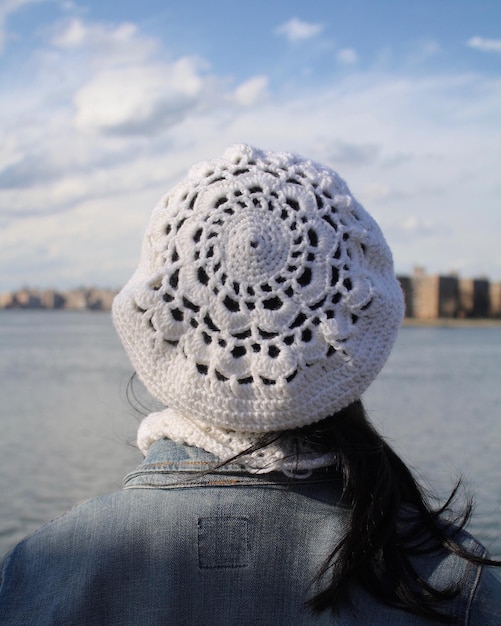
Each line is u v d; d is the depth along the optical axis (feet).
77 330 308.40
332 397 3.74
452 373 105.60
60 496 31.60
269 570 3.81
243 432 3.88
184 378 3.70
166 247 3.89
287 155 4.19
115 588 3.74
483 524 23.13
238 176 4.00
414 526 3.91
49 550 3.80
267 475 3.92
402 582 3.68
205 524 3.83
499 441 44.62
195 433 3.92
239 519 3.84
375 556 3.75
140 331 3.82
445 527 3.93
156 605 3.72
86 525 3.84
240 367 3.67
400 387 82.12
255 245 3.77
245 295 3.72
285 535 3.86
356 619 3.67
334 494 3.93
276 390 3.62
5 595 3.71
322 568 3.73
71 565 3.76
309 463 3.85
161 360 3.79
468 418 56.13
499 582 3.88
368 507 3.71
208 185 4.01
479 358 149.28
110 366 114.42
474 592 3.70
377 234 4.08
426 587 3.67
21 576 3.76
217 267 3.80
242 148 4.14
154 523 3.82
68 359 132.16
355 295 3.79
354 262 3.91
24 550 3.83
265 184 3.93
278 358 3.61
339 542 3.72
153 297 3.77
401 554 3.75
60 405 64.54
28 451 41.42
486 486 30.30
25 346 182.50
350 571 3.66
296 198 3.91
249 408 3.68
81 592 3.69
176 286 3.82
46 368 109.60
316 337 3.70
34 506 30.01
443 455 39.75
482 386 83.87
